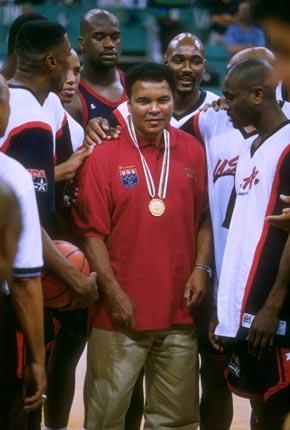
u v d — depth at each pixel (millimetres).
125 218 4738
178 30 14094
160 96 4711
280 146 4438
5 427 3660
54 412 5641
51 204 4406
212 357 5184
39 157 4344
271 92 4496
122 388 4812
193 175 4875
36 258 3807
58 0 14133
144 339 4801
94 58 6121
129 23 14211
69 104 6090
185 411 4918
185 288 4824
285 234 4402
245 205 4535
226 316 4570
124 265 4762
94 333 4852
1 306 3127
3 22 14078
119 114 5512
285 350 4457
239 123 4617
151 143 4801
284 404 4555
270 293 4391
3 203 2500
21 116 4348
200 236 4965
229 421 5395
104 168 4754
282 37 2176
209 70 13531
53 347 5527
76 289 4367
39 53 4582
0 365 3250
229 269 4566
